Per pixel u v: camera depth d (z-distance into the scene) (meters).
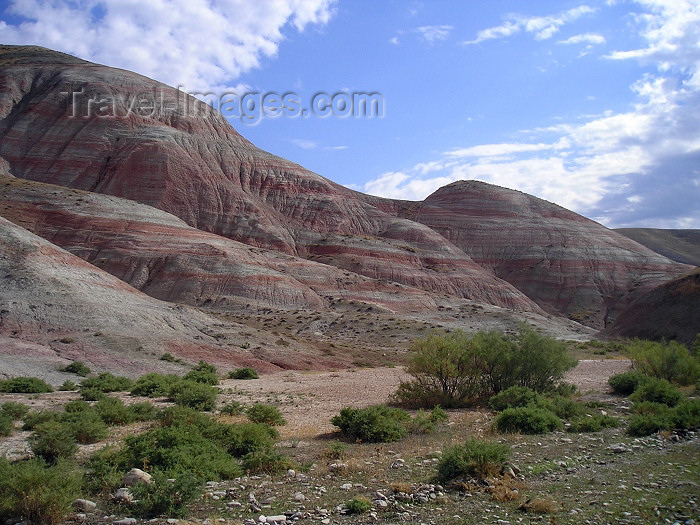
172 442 13.20
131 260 91.62
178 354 49.47
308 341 65.44
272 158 159.12
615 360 51.66
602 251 153.38
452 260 140.62
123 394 30.50
